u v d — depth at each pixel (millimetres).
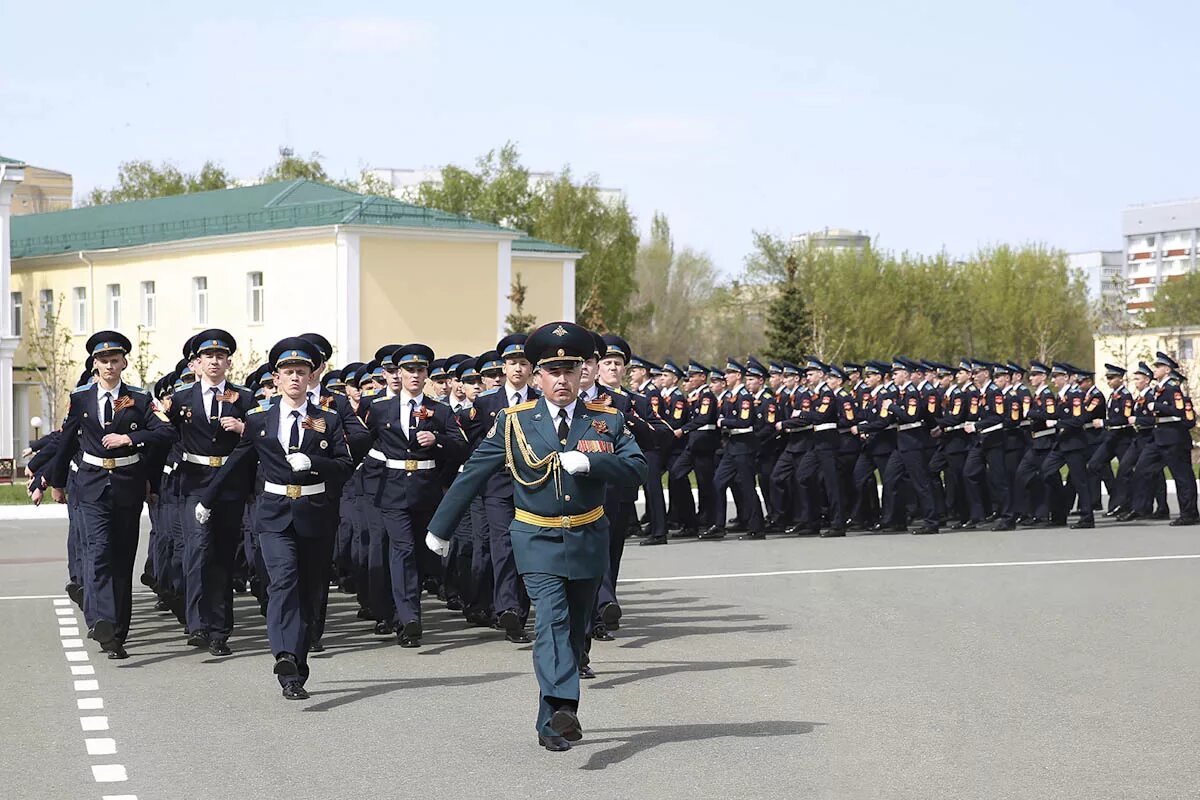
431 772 8062
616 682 10617
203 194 55969
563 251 56375
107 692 10438
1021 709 9547
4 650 12266
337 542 14984
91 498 11992
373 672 11180
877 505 23422
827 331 74750
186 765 8273
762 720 9281
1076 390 23359
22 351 56844
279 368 10672
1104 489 32031
